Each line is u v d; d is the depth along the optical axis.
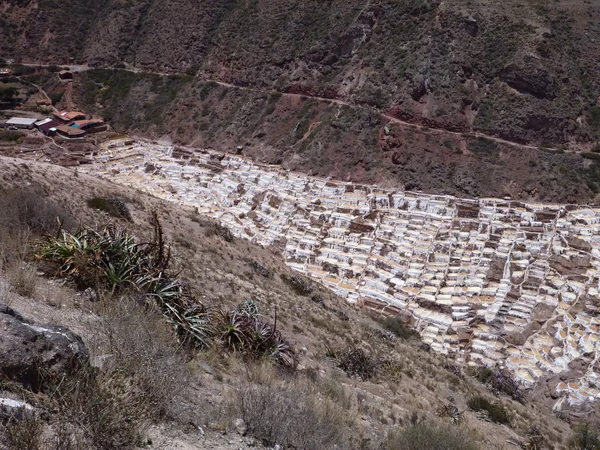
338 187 75.12
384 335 30.83
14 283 9.81
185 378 9.13
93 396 6.41
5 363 6.06
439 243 63.66
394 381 19.81
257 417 8.71
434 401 19.66
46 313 9.12
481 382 31.14
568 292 53.31
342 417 11.13
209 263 26.44
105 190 34.03
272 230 67.44
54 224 15.35
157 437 7.07
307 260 61.16
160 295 12.30
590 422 31.41
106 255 12.09
